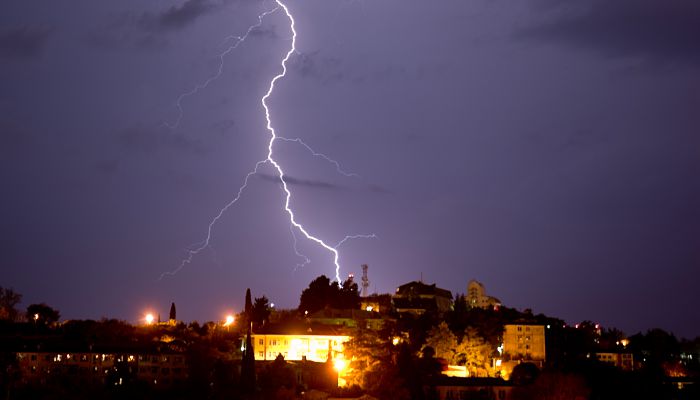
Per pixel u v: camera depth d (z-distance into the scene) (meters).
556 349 196.50
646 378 167.88
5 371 145.00
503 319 199.75
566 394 151.88
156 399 142.50
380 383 149.25
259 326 186.88
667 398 163.00
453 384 153.88
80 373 154.12
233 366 158.00
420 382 152.88
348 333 177.38
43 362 153.38
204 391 147.62
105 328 188.50
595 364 169.62
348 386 151.75
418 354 168.75
